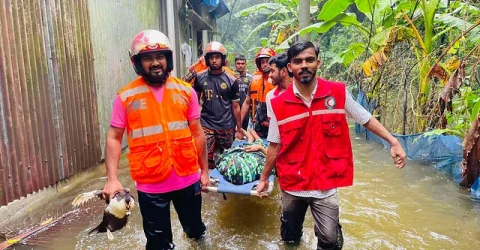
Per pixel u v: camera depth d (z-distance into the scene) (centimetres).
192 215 344
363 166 633
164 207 316
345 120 306
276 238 388
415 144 636
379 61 677
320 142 304
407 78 714
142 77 307
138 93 300
